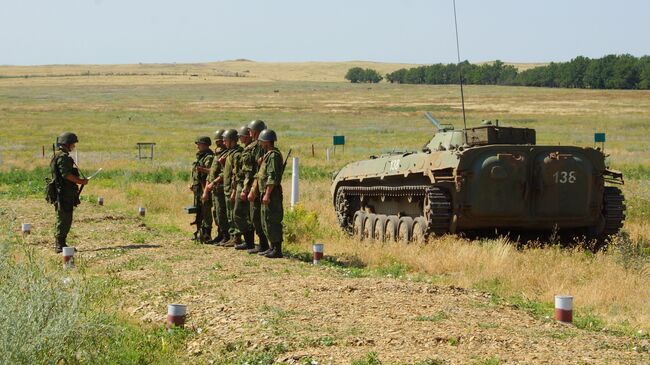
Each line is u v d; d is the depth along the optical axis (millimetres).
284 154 58344
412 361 8328
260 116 108375
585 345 9328
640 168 42438
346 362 8383
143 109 120750
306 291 11836
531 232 19688
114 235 19688
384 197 21375
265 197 16047
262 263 15086
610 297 12773
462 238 18094
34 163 51625
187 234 20812
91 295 11453
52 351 8250
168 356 9102
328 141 72875
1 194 31594
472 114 109250
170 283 12992
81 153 59875
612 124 91188
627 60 180000
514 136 19266
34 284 9016
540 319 10883
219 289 12312
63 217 16953
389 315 10406
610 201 18688
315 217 21266
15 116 104375
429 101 140500
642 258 16203
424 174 18719
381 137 77125
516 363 8344
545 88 181000
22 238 18703
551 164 17922
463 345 9062
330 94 163125
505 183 17969
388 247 17359
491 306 11336
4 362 7766
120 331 9750
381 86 194500
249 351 8984
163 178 39625
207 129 88188
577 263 15531
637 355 8953
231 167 17625
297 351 8844
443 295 11852
